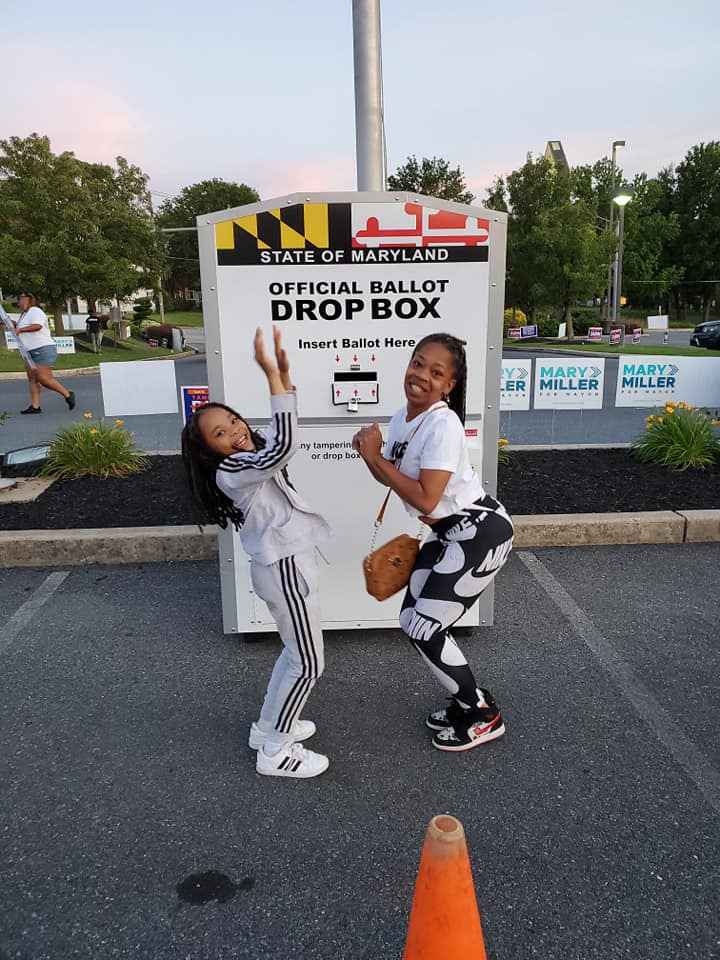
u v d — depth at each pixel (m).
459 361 2.58
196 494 2.53
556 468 6.62
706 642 3.74
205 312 3.38
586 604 4.18
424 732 3.02
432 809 2.56
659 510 5.28
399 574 2.77
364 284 3.38
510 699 3.24
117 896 2.20
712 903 2.14
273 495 2.49
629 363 7.64
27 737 3.00
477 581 2.65
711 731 3.00
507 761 2.81
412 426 2.63
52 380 11.27
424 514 2.59
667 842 2.39
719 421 8.05
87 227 24.81
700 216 60.69
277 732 2.72
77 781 2.73
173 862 2.33
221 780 2.73
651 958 1.96
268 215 3.30
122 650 3.73
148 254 28.84
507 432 9.58
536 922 2.08
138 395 7.07
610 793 2.63
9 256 23.52
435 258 3.36
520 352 24.89
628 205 54.56
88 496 5.84
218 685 3.40
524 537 5.03
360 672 3.51
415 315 3.42
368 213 3.30
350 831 2.46
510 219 30.73
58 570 4.75
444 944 1.65
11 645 3.78
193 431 2.45
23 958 1.99
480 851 2.35
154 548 4.84
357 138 5.11
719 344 25.69
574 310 43.94
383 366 3.46
